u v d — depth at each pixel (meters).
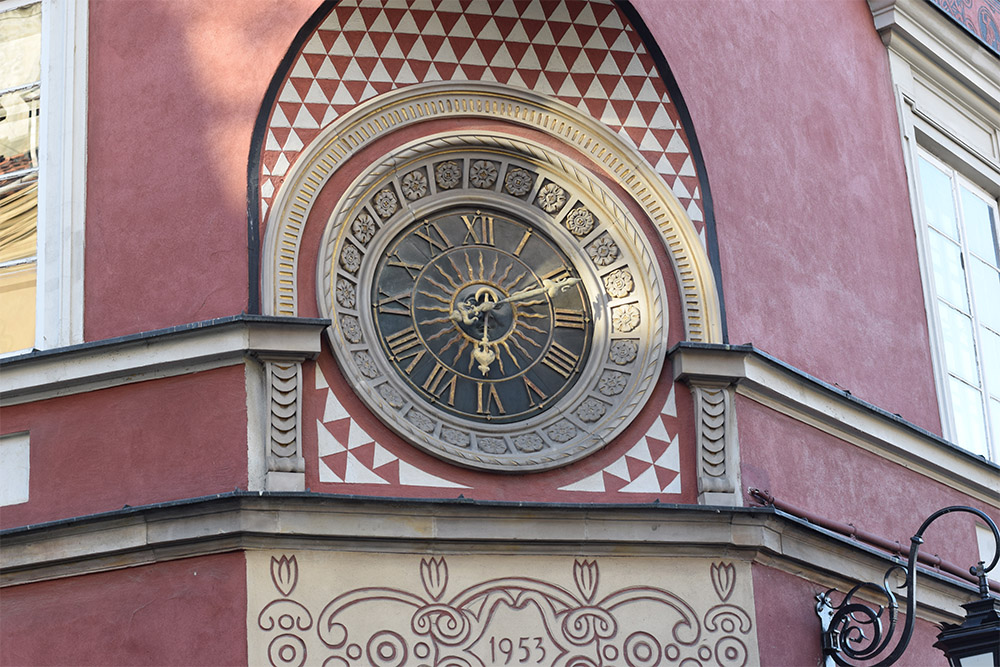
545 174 17.00
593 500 15.73
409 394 15.89
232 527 14.73
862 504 17.53
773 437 16.73
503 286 16.67
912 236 20.03
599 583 15.40
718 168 17.55
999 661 14.94
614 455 16.02
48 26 17.52
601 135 17.14
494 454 15.74
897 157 20.33
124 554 15.02
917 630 17.72
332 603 14.79
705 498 15.91
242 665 14.46
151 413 15.52
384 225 16.44
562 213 16.98
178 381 15.55
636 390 16.25
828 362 17.92
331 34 16.64
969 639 15.05
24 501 15.57
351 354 15.74
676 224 16.98
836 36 20.09
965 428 20.22
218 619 14.64
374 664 14.70
